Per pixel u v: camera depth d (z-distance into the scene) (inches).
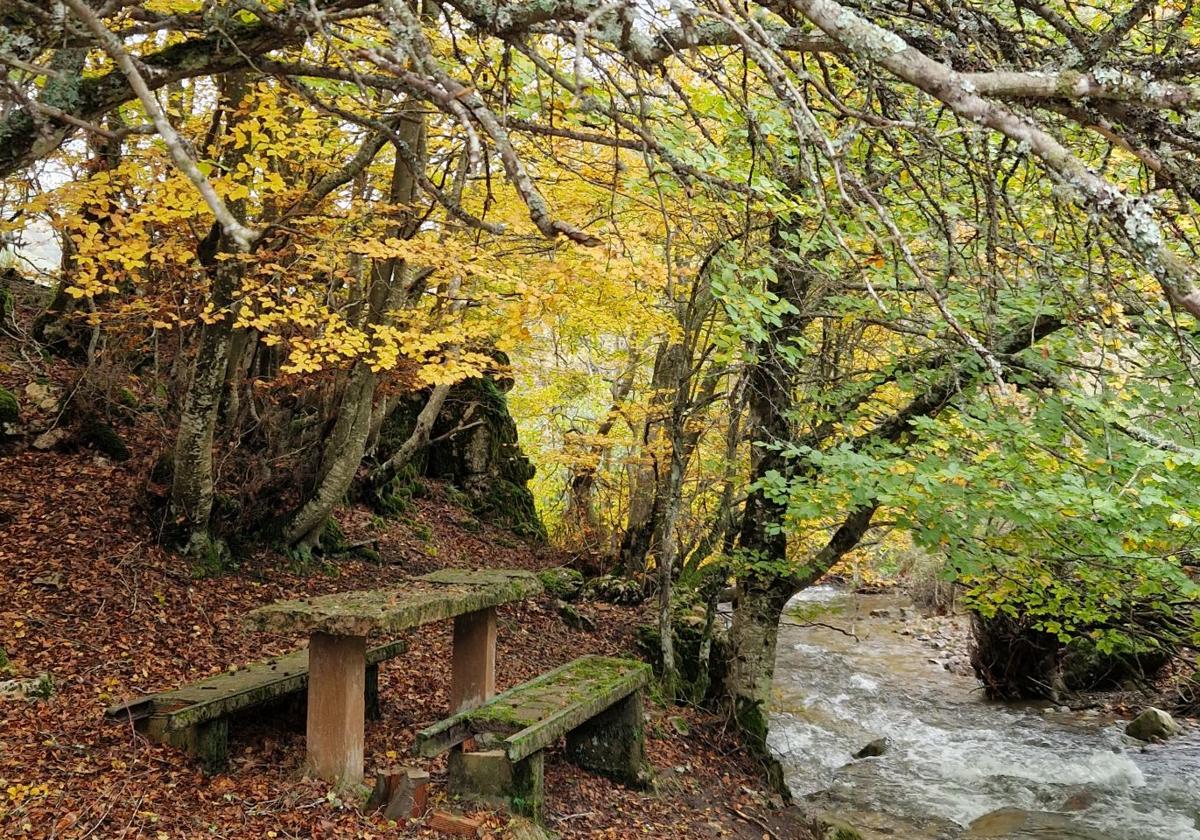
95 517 304.7
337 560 374.9
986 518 231.9
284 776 182.1
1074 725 391.5
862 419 297.1
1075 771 333.1
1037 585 270.1
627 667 246.2
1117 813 291.7
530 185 72.8
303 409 379.6
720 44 96.8
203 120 252.7
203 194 55.5
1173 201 161.6
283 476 347.3
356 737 183.0
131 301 297.4
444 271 258.7
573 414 650.8
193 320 286.2
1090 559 243.0
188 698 183.5
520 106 188.2
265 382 327.9
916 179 129.0
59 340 378.6
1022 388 223.1
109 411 350.3
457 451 557.9
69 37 100.3
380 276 313.0
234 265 263.3
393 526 457.1
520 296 253.1
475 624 228.4
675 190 203.3
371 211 272.1
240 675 200.2
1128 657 430.3
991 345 146.8
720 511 319.6
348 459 354.0
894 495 210.8
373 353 314.3
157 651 250.7
